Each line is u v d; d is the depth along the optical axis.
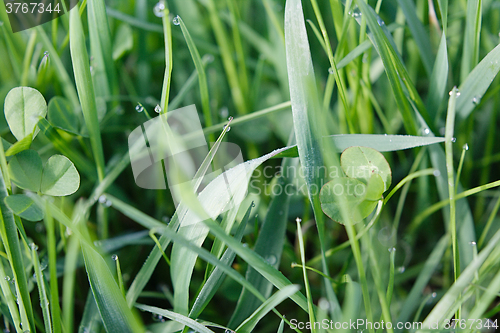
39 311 0.35
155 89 0.42
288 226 0.38
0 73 0.39
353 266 0.36
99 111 0.38
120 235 0.37
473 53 0.35
